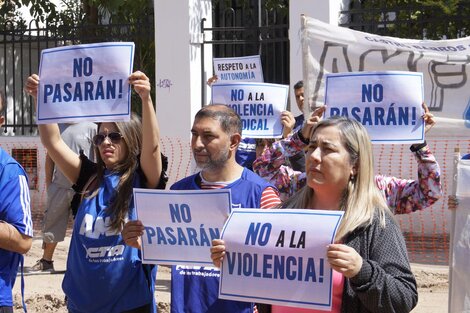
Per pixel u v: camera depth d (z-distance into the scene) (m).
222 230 3.79
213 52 14.03
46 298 8.72
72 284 4.70
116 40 13.80
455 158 5.90
